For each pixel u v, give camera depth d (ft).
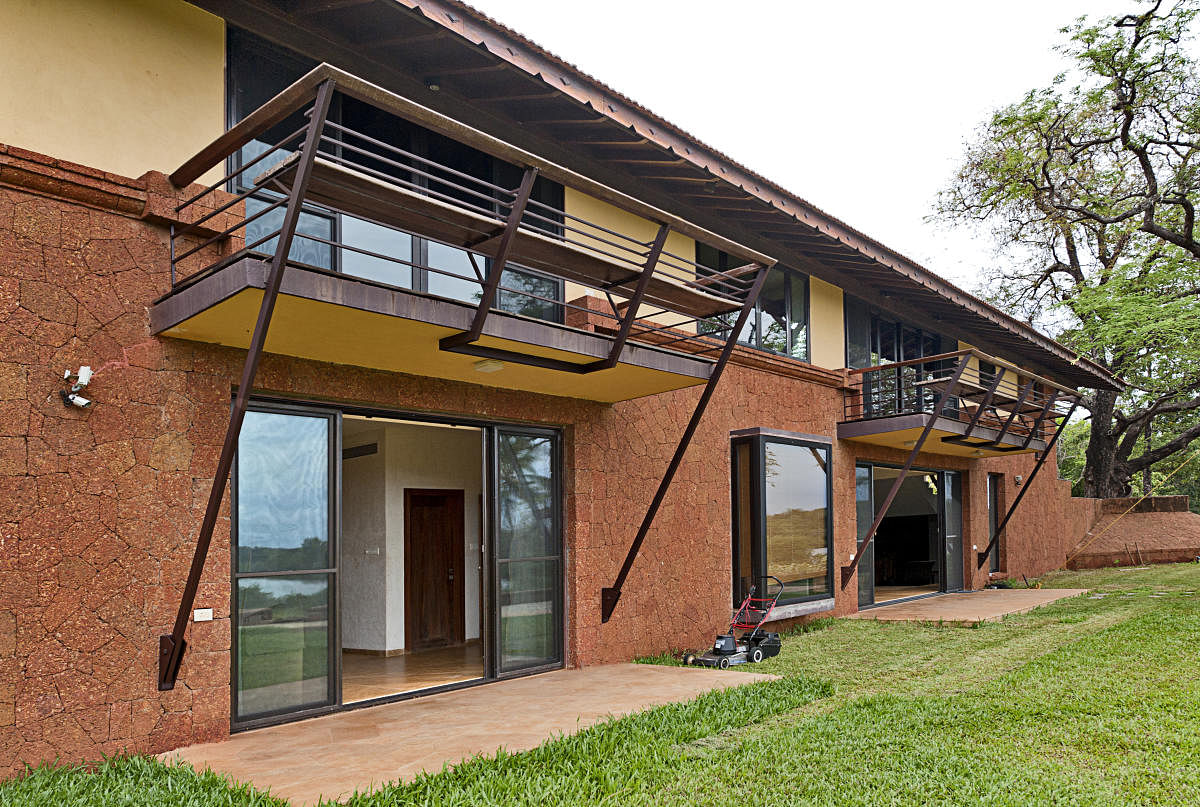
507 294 26.13
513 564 26.30
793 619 37.76
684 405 32.78
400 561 34.47
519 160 17.81
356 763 16.46
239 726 18.90
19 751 15.42
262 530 19.81
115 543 17.03
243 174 20.26
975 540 55.83
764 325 37.65
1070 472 119.03
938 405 38.78
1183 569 60.95
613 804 14.65
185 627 17.20
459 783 15.10
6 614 15.47
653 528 30.94
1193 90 42.78
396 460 34.88
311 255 21.29
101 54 18.03
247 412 19.85
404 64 22.89
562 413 27.76
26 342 16.10
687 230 21.76
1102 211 48.01
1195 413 105.09
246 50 20.85
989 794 15.16
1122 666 26.07
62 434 16.46
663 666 27.68
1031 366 64.34
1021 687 23.67
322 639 20.98
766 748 18.06
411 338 19.38
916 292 44.01
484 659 25.50
